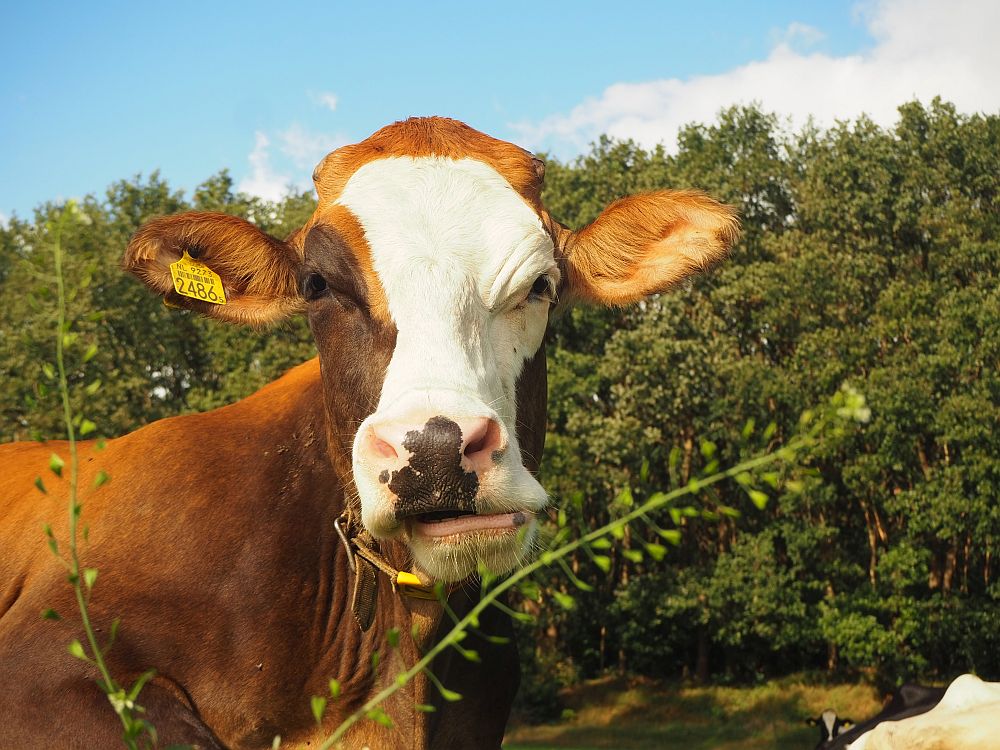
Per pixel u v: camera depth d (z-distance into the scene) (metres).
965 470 27.03
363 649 3.57
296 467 3.79
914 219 34.16
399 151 3.35
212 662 3.49
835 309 30.47
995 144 36.09
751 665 34.81
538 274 3.11
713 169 39.69
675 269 3.80
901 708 5.64
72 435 1.78
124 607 3.45
